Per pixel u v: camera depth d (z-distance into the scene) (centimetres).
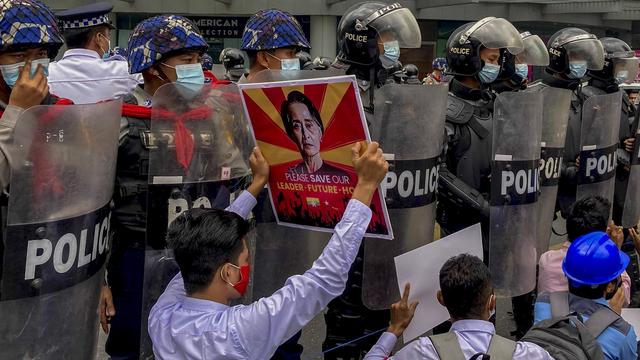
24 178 182
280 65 363
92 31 373
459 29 333
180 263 181
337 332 307
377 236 225
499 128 296
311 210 228
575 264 254
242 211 228
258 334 174
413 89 267
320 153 214
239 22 1584
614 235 327
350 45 299
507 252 307
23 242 183
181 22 258
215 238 178
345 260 185
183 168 233
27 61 196
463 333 219
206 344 174
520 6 1656
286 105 216
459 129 312
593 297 257
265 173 232
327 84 202
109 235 225
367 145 201
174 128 231
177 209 233
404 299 261
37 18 200
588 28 1852
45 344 192
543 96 331
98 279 210
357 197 192
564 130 347
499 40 314
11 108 191
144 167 236
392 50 299
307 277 182
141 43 256
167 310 188
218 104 239
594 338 236
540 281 298
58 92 337
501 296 311
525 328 385
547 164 342
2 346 184
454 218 314
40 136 183
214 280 180
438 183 304
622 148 437
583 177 389
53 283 190
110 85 346
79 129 191
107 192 207
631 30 1988
